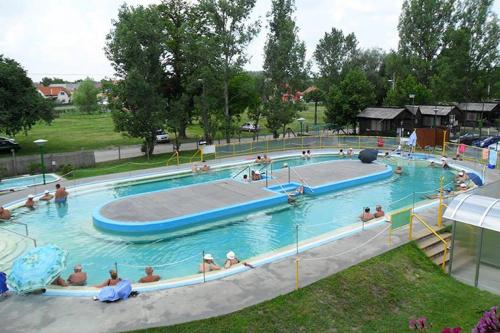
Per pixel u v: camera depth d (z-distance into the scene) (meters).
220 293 12.72
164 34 39.72
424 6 64.69
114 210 23.34
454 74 61.78
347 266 14.45
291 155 41.03
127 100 38.22
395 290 13.38
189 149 47.25
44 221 22.77
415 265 15.07
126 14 38.31
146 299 12.42
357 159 38.84
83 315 11.56
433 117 53.41
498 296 13.27
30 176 32.06
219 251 18.70
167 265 16.77
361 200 26.47
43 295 12.71
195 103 42.41
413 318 11.98
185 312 11.67
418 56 65.69
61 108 124.81
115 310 11.81
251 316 11.51
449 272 14.88
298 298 12.41
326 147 44.81
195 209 23.25
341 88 55.38
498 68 63.78
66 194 26.38
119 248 19.08
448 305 12.70
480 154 34.62
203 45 40.09
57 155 34.22
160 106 39.00
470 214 14.20
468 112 63.22
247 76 54.06
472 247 14.22
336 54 71.44
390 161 38.50
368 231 17.95
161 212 22.80
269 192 26.69
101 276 16.19
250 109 55.12
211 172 34.66
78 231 21.27
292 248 16.22
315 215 23.56
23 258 13.09
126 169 34.31
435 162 36.34
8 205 24.92
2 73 39.16
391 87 68.31
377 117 50.53
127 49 36.94
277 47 47.50
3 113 39.12
